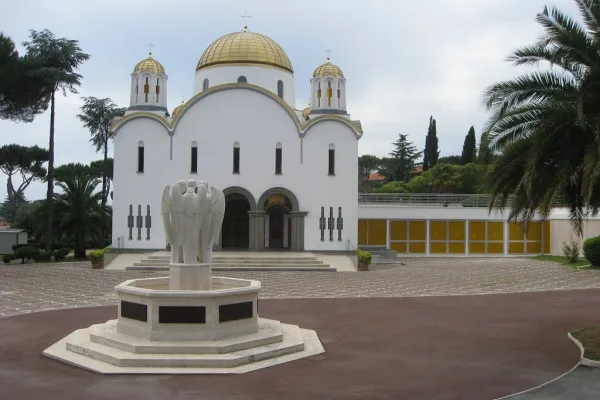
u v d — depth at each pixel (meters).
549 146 14.38
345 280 28.81
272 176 38.34
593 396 10.53
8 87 38.72
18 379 11.41
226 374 11.73
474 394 10.64
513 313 19.22
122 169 37.78
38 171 65.88
